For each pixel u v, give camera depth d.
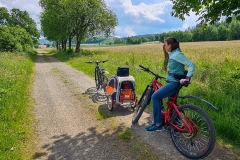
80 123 4.92
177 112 3.52
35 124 4.89
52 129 4.62
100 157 3.51
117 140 4.04
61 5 32.25
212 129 3.04
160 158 3.40
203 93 6.44
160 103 3.80
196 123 3.68
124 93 5.28
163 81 8.12
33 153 3.66
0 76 8.73
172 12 7.38
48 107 6.11
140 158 3.42
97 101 6.61
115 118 5.12
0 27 34.47
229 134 3.92
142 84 8.11
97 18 32.31
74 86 8.83
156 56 20.73
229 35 103.50
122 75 5.41
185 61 3.38
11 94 6.64
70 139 4.15
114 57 20.72
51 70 14.30
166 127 3.82
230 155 3.38
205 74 9.27
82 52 32.56
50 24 34.09
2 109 5.31
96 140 4.09
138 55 22.52
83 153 3.64
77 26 33.81
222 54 17.41
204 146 3.53
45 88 8.55
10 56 20.47
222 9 6.04
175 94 3.69
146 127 4.33
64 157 3.54
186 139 3.72
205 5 6.36
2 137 3.98
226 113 4.72
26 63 16.72
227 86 6.67
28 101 6.64
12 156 3.45
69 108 6.00
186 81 3.27
